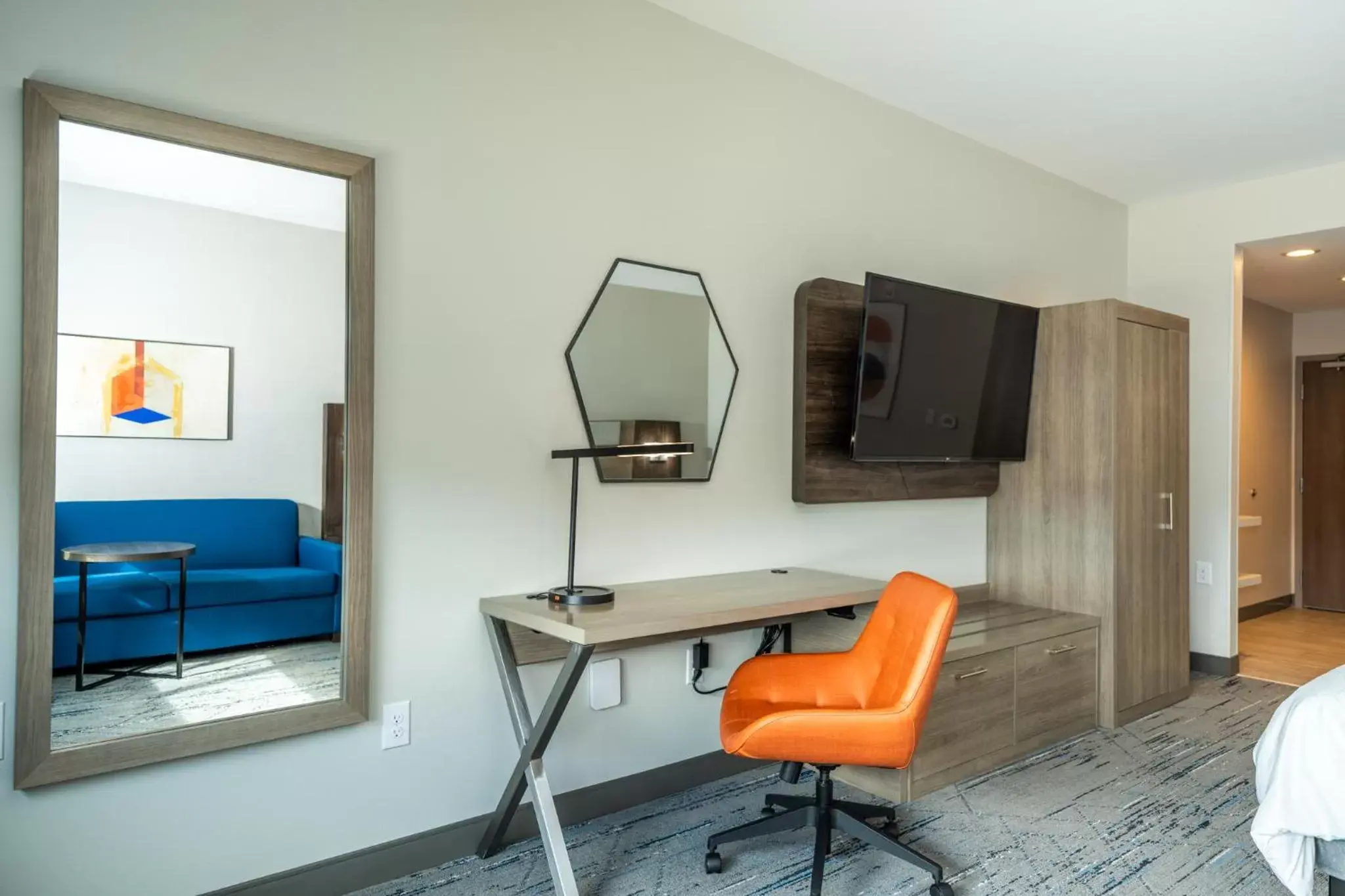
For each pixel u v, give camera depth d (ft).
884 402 10.32
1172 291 15.47
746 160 9.97
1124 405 12.06
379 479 7.29
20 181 5.75
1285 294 19.44
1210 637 14.88
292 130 6.83
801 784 9.62
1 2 5.66
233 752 6.59
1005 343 11.85
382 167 7.30
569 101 8.48
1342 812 5.94
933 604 6.93
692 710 9.53
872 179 11.37
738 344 9.88
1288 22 9.25
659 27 9.18
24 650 5.72
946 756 9.50
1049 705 10.90
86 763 5.91
